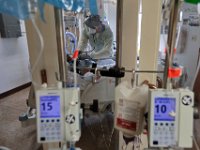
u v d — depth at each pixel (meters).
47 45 0.97
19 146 1.84
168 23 0.63
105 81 1.66
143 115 0.65
